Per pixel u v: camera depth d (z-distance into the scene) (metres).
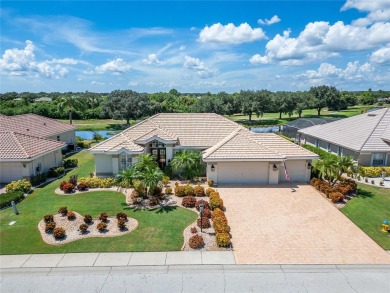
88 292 14.02
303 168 30.12
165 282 14.63
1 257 16.78
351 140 35.91
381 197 26.11
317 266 16.00
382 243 18.39
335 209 23.30
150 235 18.97
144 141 31.42
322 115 103.69
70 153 47.12
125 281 14.73
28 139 33.66
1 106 91.81
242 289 14.13
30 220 21.08
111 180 28.75
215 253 17.09
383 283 14.62
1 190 28.45
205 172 31.98
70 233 19.19
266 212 22.75
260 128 77.88
